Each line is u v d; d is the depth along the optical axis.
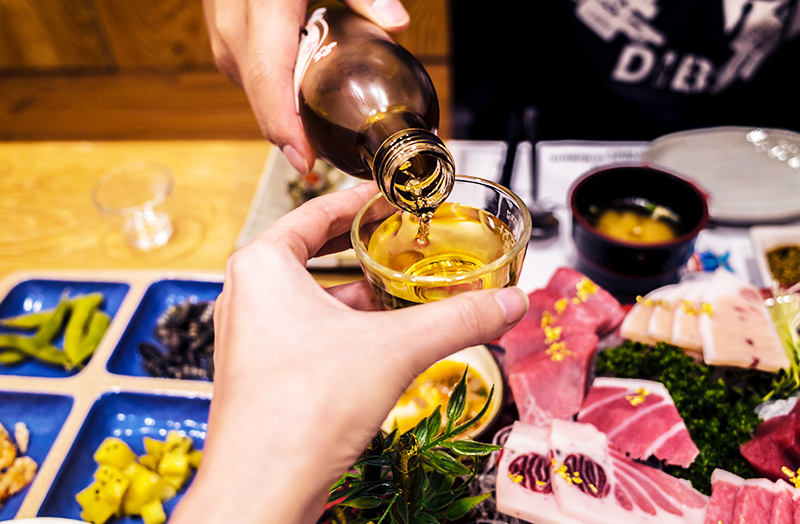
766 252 0.40
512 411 0.34
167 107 1.04
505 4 0.62
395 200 0.24
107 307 0.47
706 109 0.64
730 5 0.56
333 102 0.30
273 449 0.18
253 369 0.20
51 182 0.57
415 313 0.21
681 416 0.32
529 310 0.38
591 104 0.68
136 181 0.54
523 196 0.49
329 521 0.29
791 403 0.31
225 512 0.18
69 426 0.38
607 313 0.38
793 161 0.48
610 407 0.32
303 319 0.20
